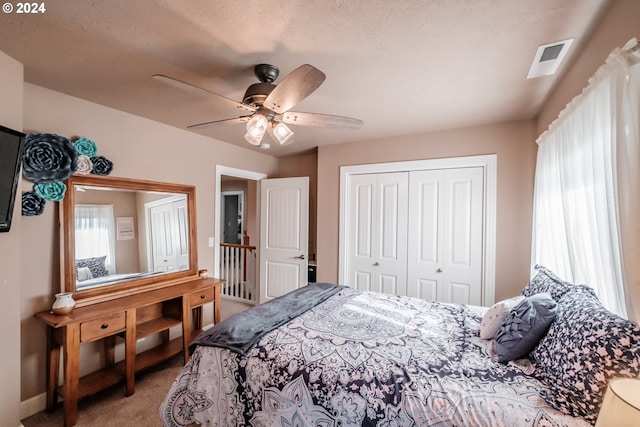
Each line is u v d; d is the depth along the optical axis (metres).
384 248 3.43
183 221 3.00
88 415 1.93
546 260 2.30
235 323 1.78
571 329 1.20
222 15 1.29
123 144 2.52
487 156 2.87
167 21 1.33
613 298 1.27
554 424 0.98
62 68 1.77
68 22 1.33
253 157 4.08
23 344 1.92
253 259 4.62
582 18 1.32
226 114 2.58
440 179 3.13
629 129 1.05
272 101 1.49
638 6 1.07
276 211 4.11
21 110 1.69
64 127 2.14
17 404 1.68
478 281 2.95
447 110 2.49
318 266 3.79
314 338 1.59
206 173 3.32
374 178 3.49
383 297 2.40
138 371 2.29
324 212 3.75
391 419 1.18
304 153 4.26
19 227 1.70
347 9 1.25
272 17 1.30
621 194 1.07
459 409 1.10
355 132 3.15
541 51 1.59
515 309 1.53
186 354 2.56
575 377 1.06
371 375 1.28
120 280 2.45
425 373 1.28
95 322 1.95
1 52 1.57
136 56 1.64
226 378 1.51
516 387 1.18
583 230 1.59
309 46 1.54
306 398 1.31
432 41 1.50
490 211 2.86
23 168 1.87
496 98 2.23
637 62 1.02
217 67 1.75
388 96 2.20
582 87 1.61
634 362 0.94
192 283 2.84
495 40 1.49
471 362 1.38
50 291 2.06
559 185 1.96
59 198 2.05
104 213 2.37
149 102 2.30
